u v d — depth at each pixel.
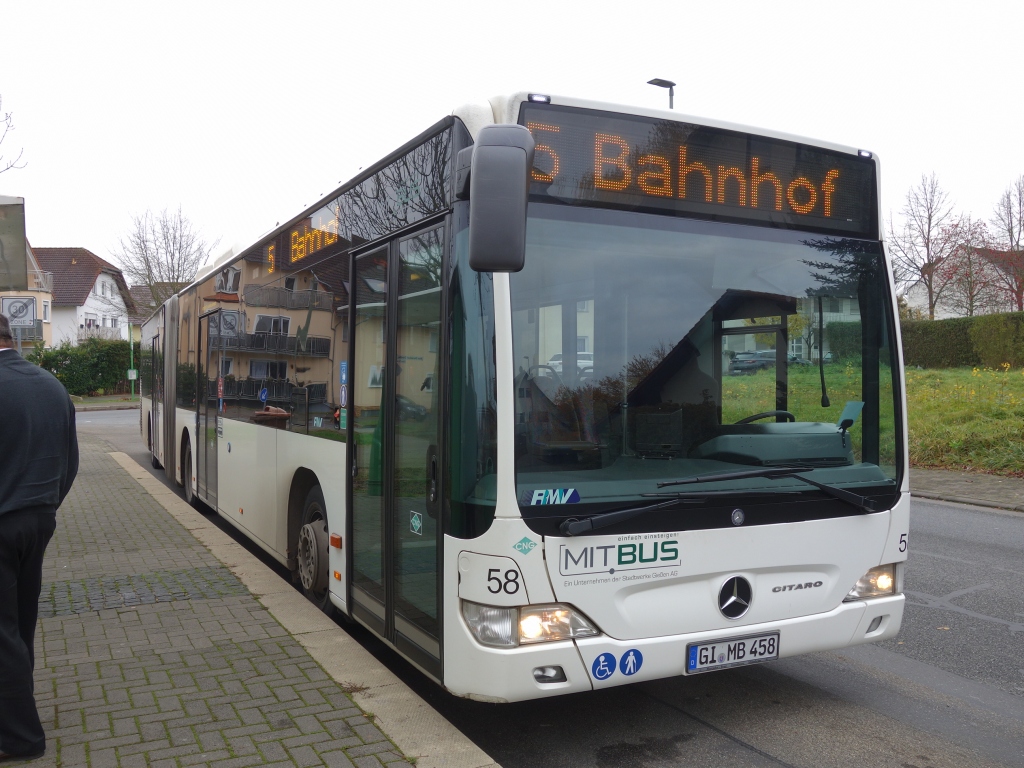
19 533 3.54
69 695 4.33
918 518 11.83
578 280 3.93
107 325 73.12
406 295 4.49
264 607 5.98
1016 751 4.25
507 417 3.68
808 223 4.53
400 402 4.50
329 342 5.75
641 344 4.03
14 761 3.60
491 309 3.76
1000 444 16.88
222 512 9.01
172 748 3.73
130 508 10.88
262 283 7.61
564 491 3.73
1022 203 39.97
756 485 4.11
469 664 3.72
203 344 10.33
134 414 40.62
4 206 8.98
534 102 3.93
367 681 4.51
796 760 4.10
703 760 4.09
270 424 7.17
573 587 3.70
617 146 4.09
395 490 4.53
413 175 4.50
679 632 3.92
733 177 4.35
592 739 4.34
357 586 5.14
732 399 4.21
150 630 5.44
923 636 6.29
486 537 3.66
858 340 4.57
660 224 4.16
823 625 4.27
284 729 3.92
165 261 55.91
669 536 3.88
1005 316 25.17
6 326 3.75
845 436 4.46
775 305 4.38
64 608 5.98
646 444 3.98
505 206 3.35
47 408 3.69
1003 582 8.00
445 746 3.76
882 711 4.76
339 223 5.68
